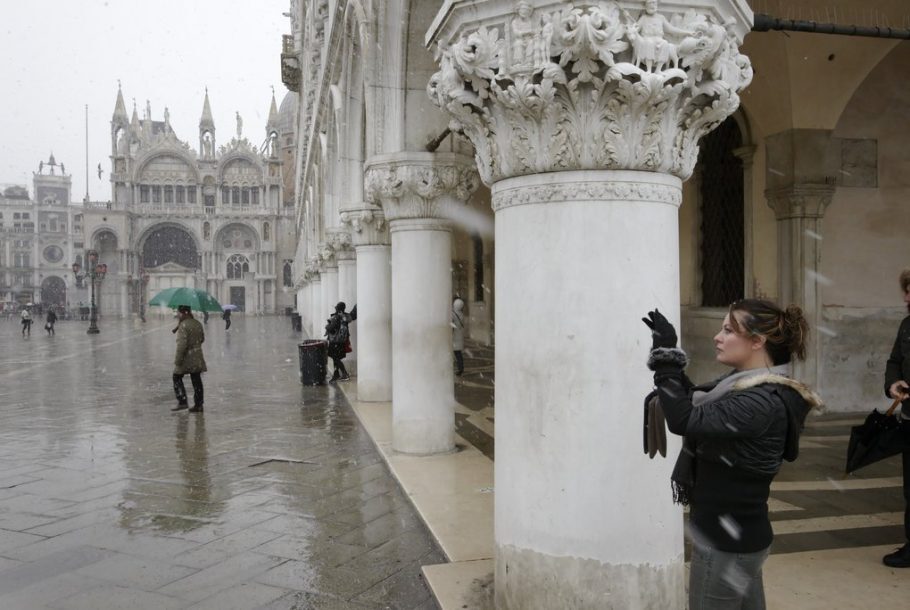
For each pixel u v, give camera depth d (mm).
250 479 6863
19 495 6406
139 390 14055
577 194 3400
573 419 3412
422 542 5035
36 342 32406
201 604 4082
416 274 7352
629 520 3406
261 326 51469
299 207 50562
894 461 6941
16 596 4223
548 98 3264
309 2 25891
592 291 3398
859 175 9180
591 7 3143
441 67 3707
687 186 10320
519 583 3584
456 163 7078
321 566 4625
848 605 3713
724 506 2297
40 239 104875
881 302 9320
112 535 5293
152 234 84688
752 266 9336
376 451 7980
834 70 8383
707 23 3295
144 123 91375
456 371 14469
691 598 2393
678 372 2305
